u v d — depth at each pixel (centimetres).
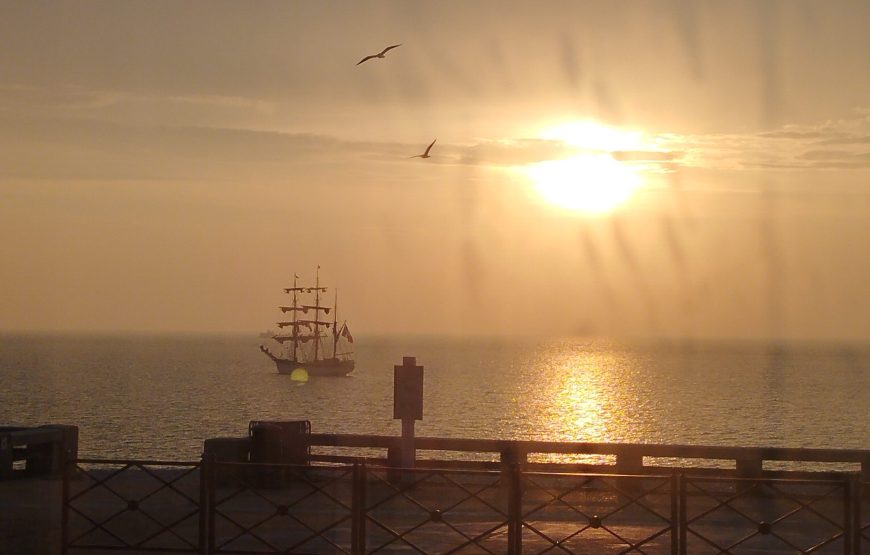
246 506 1595
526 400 12019
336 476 1861
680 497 1135
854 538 1109
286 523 1462
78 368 18750
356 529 1161
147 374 17062
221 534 1383
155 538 1356
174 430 8394
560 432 8588
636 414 10331
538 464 1844
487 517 1512
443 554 1199
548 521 1502
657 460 4959
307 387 14625
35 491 1756
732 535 1405
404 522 1473
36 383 14100
